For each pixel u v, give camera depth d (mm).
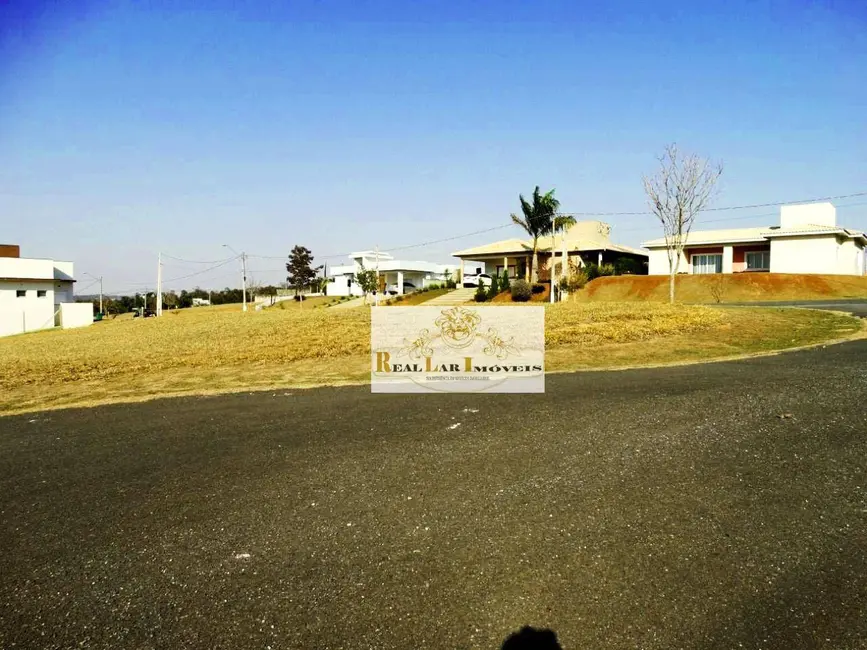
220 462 5172
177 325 25656
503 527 3574
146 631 2701
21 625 2793
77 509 4250
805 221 34219
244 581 3096
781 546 3254
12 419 7980
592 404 6676
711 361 10055
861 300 24562
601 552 3234
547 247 42656
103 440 6312
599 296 34125
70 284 47750
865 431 5137
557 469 4520
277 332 17797
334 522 3758
